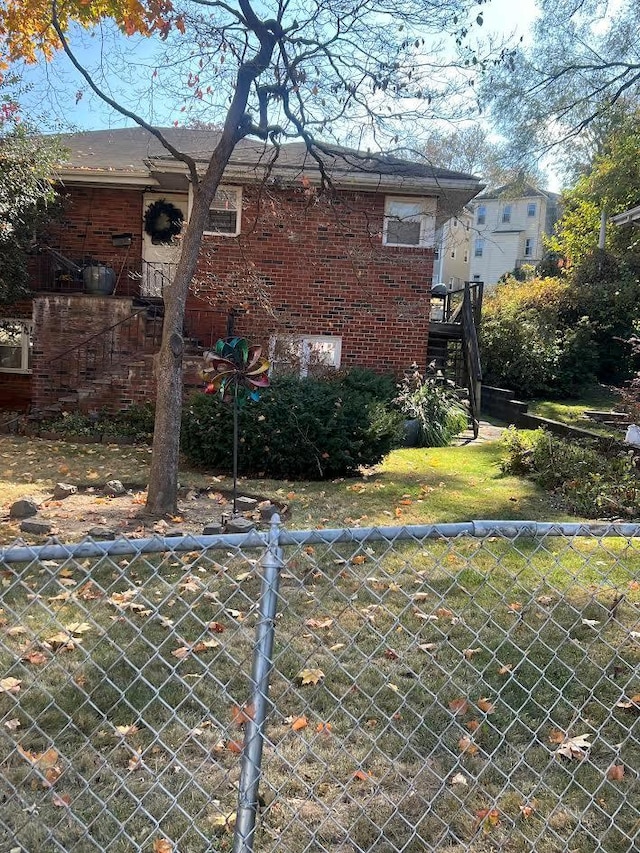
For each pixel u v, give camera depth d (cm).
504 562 491
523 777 263
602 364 1734
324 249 1259
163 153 1391
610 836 236
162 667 330
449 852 226
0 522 594
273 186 1159
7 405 1391
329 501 712
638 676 331
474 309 1442
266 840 226
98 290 1238
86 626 347
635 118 1196
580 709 282
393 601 418
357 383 1166
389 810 242
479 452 1066
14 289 1216
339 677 326
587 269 1867
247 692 309
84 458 930
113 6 704
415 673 318
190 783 242
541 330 1689
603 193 1634
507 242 3869
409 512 666
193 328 1263
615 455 852
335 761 266
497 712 303
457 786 256
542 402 1577
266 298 1138
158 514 634
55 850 219
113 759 263
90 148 1582
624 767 269
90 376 1184
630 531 228
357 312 1275
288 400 846
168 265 1330
